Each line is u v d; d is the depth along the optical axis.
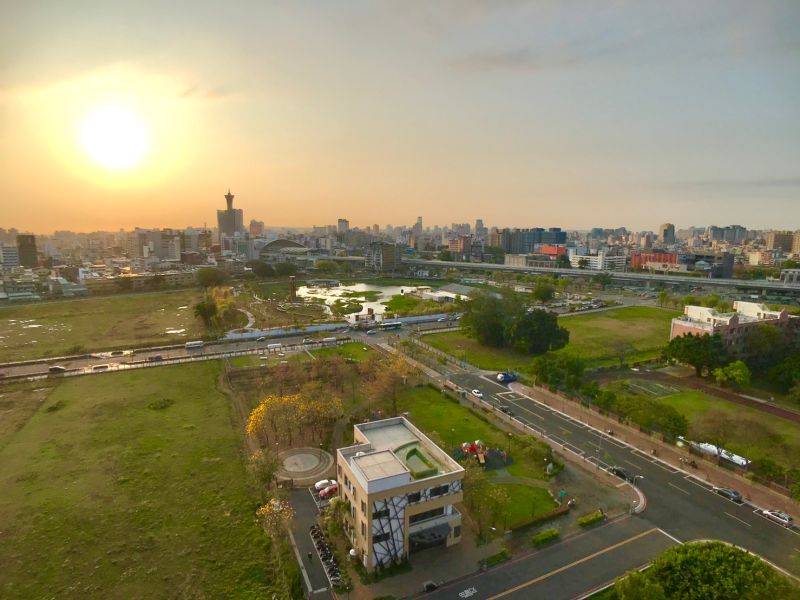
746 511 90.25
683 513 89.56
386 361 164.75
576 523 86.56
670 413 115.12
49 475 98.44
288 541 81.00
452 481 78.69
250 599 68.69
